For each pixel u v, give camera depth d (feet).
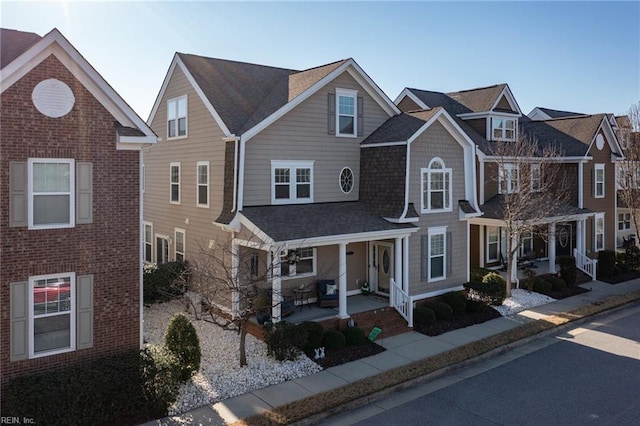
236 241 55.21
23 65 35.91
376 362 47.70
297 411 36.99
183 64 67.72
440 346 52.34
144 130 41.01
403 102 98.12
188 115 68.39
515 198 72.95
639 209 96.27
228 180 58.18
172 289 63.93
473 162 69.72
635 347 53.52
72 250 38.37
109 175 39.96
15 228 36.06
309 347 48.44
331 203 64.23
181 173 70.59
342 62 63.41
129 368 36.91
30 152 36.60
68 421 32.91
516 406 39.09
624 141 98.99
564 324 61.26
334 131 64.64
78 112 38.47
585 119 99.91
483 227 84.58
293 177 61.05
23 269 36.37
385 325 57.21
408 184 61.72
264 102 65.77
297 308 59.47
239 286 49.11
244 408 37.63
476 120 91.20
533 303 69.97
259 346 49.78
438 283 66.49
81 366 36.81
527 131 102.83
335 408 38.09
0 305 35.58
